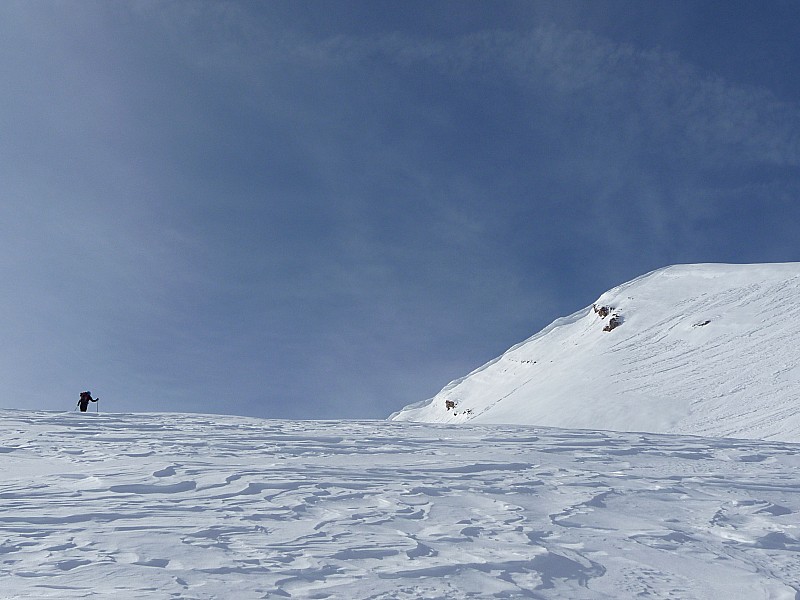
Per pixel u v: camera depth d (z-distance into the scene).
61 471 8.46
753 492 8.60
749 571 5.00
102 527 5.43
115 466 8.93
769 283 65.50
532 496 7.72
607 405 49.69
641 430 43.66
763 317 58.19
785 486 9.20
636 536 5.99
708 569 5.03
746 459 12.39
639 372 55.84
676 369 54.22
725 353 54.12
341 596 3.96
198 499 6.78
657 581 4.69
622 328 69.06
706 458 12.34
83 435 12.80
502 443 13.27
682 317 65.44
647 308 71.25
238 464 9.33
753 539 6.04
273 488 7.50
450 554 5.01
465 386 99.50
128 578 4.07
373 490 7.57
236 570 4.36
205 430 14.48
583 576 4.71
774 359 49.34
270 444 12.00
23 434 12.76
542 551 5.16
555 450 12.46
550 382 63.28
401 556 4.90
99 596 3.71
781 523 6.81
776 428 36.53
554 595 4.25
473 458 10.89
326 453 11.11
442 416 97.38
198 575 4.21
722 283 70.19
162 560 4.52
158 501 6.60
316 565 4.55
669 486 8.75
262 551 4.85
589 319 82.81
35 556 4.53
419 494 7.48
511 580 4.48
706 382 49.22
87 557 4.52
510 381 86.81
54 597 3.67
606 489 8.28
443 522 6.14
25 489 7.12
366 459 10.48
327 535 5.43
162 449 10.91
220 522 5.74
